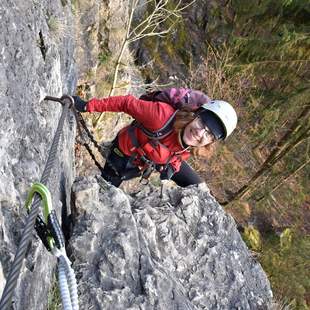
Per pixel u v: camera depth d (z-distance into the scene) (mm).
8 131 2232
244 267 3949
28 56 2732
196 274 3594
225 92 10492
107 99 3186
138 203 3863
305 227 11773
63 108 3062
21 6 2816
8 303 1376
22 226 2066
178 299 3043
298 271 9180
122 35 7254
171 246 3580
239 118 10898
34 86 2807
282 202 11891
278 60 9750
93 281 2848
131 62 9445
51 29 3596
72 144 4082
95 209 3178
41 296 2262
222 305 3555
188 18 12039
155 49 11336
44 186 1903
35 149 2604
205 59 11734
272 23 11023
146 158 3398
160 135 3219
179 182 4180
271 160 10094
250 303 3736
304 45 9258
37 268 2150
